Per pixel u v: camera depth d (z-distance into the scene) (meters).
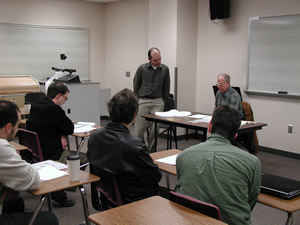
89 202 3.24
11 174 1.67
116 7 7.46
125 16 7.27
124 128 1.83
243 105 4.43
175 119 3.95
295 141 4.88
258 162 1.58
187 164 1.63
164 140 6.01
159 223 1.35
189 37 6.02
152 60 4.37
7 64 6.51
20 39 6.61
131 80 7.34
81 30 7.43
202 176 1.56
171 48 5.94
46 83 5.94
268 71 5.11
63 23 7.14
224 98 4.25
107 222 1.36
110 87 7.92
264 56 5.14
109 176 1.82
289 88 4.87
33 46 6.79
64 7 7.12
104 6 7.74
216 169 1.54
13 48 6.55
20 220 1.83
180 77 5.98
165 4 5.96
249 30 5.29
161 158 2.50
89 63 7.67
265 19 5.06
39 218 1.87
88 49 7.61
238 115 1.68
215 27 5.80
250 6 5.26
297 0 4.68
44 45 6.93
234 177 1.52
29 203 3.18
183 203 1.51
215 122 1.66
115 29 7.57
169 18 5.91
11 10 6.45
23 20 6.61
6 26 6.42
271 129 5.17
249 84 5.39
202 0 5.96
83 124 3.78
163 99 4.65
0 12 6.34
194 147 1.67
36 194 1.70
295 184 1.89
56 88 3.06
